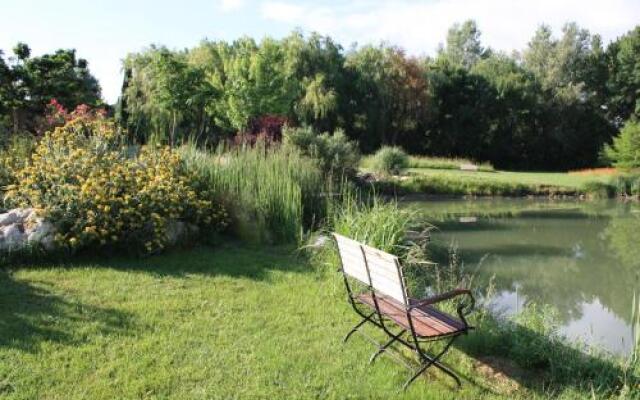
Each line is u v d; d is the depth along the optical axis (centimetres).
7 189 767
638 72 4894
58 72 2103
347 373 408
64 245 667
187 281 625
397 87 4316
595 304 825
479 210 2030
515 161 4725
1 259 636
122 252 723
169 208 771
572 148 4719
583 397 378
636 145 3259
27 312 493
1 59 1962
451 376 404
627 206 2256
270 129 2678
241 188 927
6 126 1634
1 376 374
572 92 4738
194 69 2511
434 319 415
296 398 364
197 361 413
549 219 1822
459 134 4600
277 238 888
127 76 2645
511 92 4622
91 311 505
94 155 803
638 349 450
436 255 1096
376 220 742
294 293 602
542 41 5741
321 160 1772
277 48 3225
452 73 4722
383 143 4316
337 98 3984
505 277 970
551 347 448
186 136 2408
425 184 2419
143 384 371
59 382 371
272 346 449
